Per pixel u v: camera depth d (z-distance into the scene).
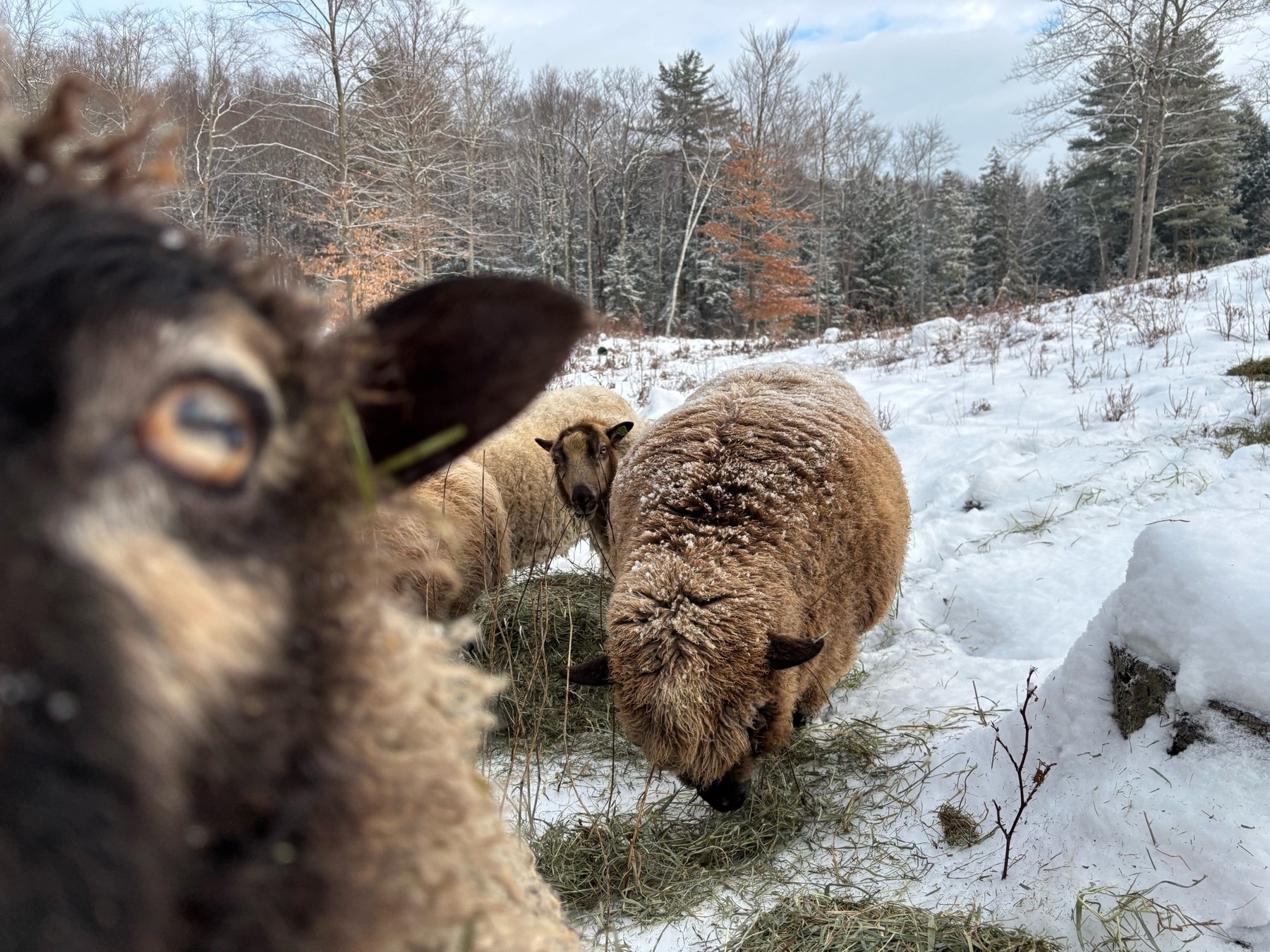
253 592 0.29
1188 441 3.01
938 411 4.23
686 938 1.35
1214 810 1.18
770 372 1.99
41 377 0.24
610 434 2.39
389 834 0.34
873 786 1.62
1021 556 2.49
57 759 0.23
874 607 1.72
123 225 0.29
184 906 0.27
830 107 21.28
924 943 1.24
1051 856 1.30
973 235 23.50
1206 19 10.84
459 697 0.48
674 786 1.73
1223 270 6.91
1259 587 1.27
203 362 0.27
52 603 0.23
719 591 1.42
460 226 8.80
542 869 1.50
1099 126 12.97
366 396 0.38
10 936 0.22
